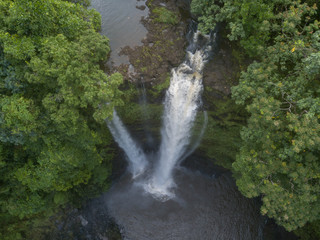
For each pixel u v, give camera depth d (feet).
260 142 41.60
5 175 55.11
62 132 46.75
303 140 31.40
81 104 39.37
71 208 65.77
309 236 56.65
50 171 51.44
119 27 56.44
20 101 39.45
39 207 60.64
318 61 28.50
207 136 60.59
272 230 63.98
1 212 60.64
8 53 36.78
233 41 52.65
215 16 47.42
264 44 42.34
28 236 63.00
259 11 37.81
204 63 53.31
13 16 34.24
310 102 31.81
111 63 51.96
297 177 36.63
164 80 51.85
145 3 59.47
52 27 38.60
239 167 44.04
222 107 52.65
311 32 35.65
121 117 55.77
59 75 35.94
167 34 55.06
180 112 55.98
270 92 38.70
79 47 38.17
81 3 50.78
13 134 43.78
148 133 64.39
